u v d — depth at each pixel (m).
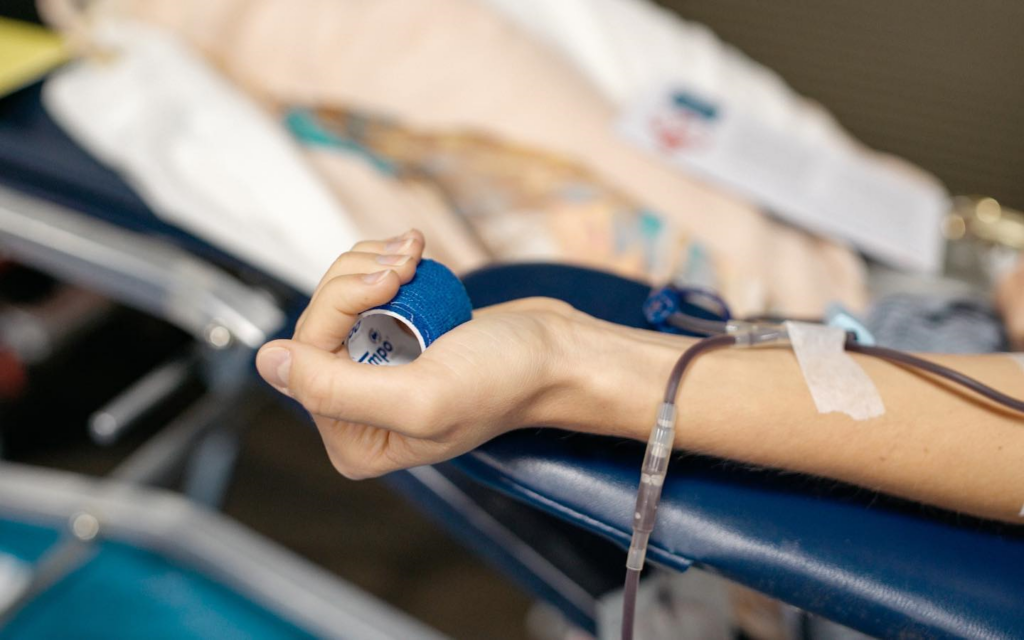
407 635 1.18
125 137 1.00
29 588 1.19
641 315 0.79
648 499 0.65
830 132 1.47
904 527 0.70
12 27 1.26
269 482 1.51
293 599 1.20
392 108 1.18
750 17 2.27
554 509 0.69
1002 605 0.67
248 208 0.99
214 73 1.08
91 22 1.12
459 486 0.87
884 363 0.71
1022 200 2.22
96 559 1.30
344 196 1.04
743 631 0.90
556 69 1.22
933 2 2.13
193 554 1.24
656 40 1.43
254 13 1.18
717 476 0.71
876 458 0.69
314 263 0.96
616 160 1.17
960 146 2.23
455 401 0.60
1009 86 2.15
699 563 0.68
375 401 0.59
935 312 1.09
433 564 1.43
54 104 1.06
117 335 1.70
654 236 1.12
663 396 0.67
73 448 1.48
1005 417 0.70
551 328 0.66
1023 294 1.08
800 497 0.71
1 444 1.45
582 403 0.66
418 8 1.18
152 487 1.27
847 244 1.23
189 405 1.61
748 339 0.71
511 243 1.09
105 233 0.99
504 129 1.16
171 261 0.99
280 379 0.61
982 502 0.69
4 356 1.43
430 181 1.12
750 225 1.16
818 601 0.68
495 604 1.39
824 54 2.25
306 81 1.18
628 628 0.67
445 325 0.64
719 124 1.30
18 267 1.47
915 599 0.67
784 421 0.68
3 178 1.02
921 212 1.33
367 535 1.46
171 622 1.24
